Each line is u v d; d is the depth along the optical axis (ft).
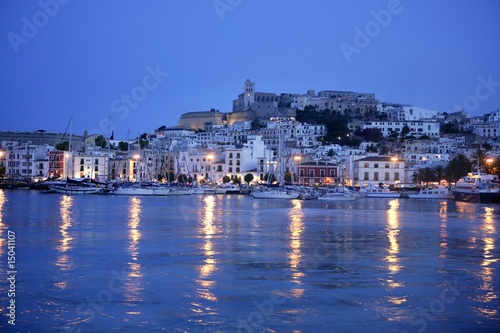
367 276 183.62
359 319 142.00
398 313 146.61
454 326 138.00
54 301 152.66
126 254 216.74
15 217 350.23
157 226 312.29
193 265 197.47
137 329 134.00
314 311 147.33
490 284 174.50
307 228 312.09
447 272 190.60
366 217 392.47
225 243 248.32
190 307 149.18
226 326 136.67
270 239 262.47
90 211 411.75
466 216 412.98
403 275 185.68
